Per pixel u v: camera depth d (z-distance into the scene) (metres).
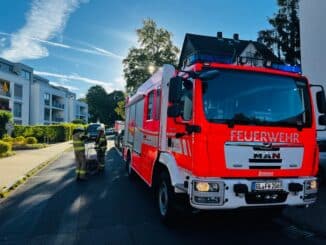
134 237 5.68
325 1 15.48
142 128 8.93
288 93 5.71
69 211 7.30
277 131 5.45
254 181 5.19
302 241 5.62
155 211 7.30
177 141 5.95
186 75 5.70
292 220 6.73
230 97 5.38
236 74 5.51
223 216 7.07
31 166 14.52
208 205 5.02
